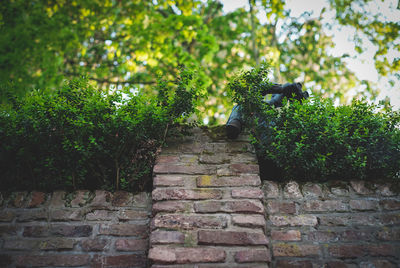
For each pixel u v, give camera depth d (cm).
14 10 229
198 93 238
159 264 164
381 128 225
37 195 212
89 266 185
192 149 222
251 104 235
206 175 205
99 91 230
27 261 186
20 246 191
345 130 221
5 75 221
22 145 210
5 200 208
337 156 220
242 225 182
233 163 214
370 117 231
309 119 220
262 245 175
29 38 225
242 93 236
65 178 215
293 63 602
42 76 228
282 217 202
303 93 246
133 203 212
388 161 225
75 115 211
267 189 214
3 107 222
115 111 223
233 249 172
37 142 208
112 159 221
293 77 595
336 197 212
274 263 185
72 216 204
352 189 216
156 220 182
